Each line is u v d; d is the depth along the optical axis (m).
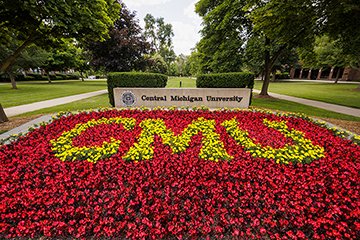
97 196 2.60
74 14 5.01
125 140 4.09
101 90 17.66
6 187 2.64
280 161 3.19
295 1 5.62
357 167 3.08
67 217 2.32
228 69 12.02
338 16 6.15
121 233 2.19
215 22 11.68
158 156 3.36
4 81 28.86
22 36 7.16
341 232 2.09
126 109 6.56
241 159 3.29
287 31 7.31
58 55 27.61
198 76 8.60
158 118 5.57
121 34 14.24
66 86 22.48
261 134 4.52
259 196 2.55
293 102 10.97
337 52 19.62
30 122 5.88
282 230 2.18
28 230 2.18
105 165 3.11
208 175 2.88
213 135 4.34
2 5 4.26
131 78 8.44
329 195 2.53
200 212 2.35
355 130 5.54
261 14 6.59
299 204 2.43
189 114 5.94
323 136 4.29
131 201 2.44
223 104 8.10
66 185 2.71
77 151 3.42
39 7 4.30
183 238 2.13
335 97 13.53
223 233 2.18
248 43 11.32
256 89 20.39
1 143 3.86
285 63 27.73
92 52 14.82
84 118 5.52
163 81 9.15
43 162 3.18
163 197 2.60
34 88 18.94
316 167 3.09
